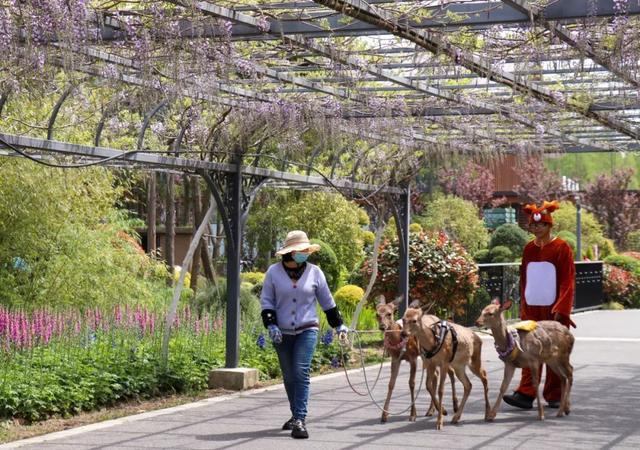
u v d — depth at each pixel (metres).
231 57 9.95
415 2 8.97
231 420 9.59
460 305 18.16
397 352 9.51
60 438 8.56
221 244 34.38
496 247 34.34
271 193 27.73
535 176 48.09
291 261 8.89
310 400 11.00
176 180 25.30
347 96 12.46
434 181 40.25
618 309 29.84
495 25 9.31
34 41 8.37
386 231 28.09
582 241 40.88
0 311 10.16
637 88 12.09
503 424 9.48
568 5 8.80
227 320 11.99
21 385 9.47
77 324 11.34
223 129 11.70
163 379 11.13
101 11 8.80
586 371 13.93
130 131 12.45
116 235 17.55
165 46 9.14
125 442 8.41
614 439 8.70
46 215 15.73
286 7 8.93
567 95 13.31
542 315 10.89
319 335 14.56
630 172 51.25
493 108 13.87
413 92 13.55
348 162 15.62
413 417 9.66
